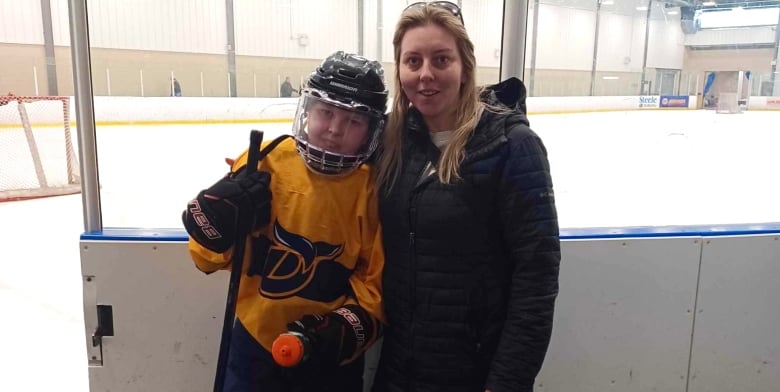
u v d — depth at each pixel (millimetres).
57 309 2965
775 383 1723
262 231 1132
